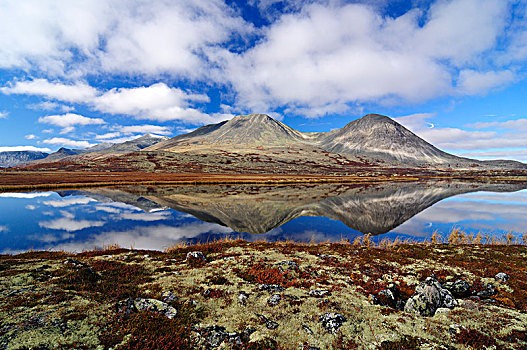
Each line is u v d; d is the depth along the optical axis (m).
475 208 57.28
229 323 10.38
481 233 36.25
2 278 12.76
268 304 12.01
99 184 91.19
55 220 42.84
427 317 11.34
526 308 12.33
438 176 178.25
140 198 66.88
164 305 11.30
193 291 13.24
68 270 14.72
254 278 15.74
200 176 135.00
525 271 17.30
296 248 24.39
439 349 8.73
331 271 17.55
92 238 32.56
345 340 9.41
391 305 13.31
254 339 9.32
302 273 16.91
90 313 10.02
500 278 16.08
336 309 11.70
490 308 11.96
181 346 8.91
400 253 22.69
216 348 8.93
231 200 65.00
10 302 10.20
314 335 9.69
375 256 21.73
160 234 35.03
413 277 16.69
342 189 93.62
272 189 90.81
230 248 24.34
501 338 9.39
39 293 11.25
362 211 53.06
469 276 16.64
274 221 44.12
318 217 47.31
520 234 35.53
